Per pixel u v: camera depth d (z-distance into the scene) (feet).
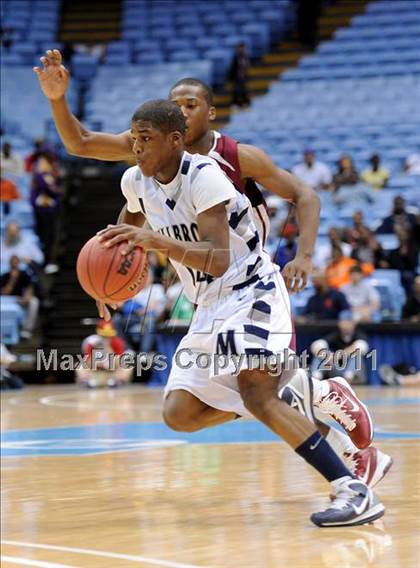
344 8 109.70
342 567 14.79
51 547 16.67
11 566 15.15
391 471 25.31
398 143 88.63
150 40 107.86
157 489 23.15
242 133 92.73
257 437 35.70
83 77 102.01
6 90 97.45
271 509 20.15
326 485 23.18
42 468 27.55
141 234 17.61
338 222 79.15
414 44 100.17
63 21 114.21
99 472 26.45
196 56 103.60
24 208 83.61
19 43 106.11
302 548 16.30
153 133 18.51
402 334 64.80
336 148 89.45
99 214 85.87
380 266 70.90
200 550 16.25
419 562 15.06
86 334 75.92
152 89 98.73
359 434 21.26
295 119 94.02
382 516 19.01
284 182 20.29
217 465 27.45
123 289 17.57
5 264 76.13
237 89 96.99
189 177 18.72
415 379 63.82
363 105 94.17
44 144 84.28
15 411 48.88
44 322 75.51
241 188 20.13
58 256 81.20
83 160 90.63
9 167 84.84
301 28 106.42
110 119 94.48
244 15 108.68
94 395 60.39
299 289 19.92
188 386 19.26
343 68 99.76
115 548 16.52
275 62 104.83
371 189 80.69
